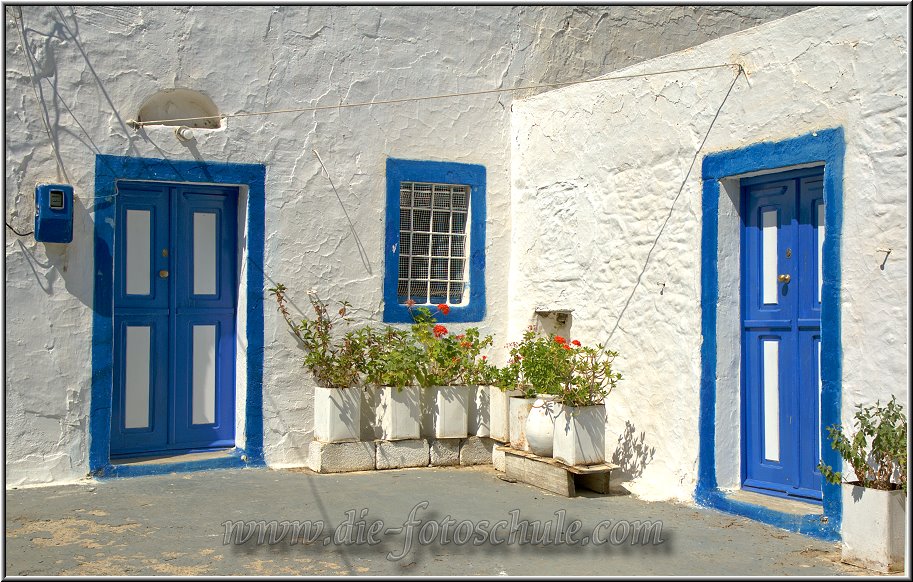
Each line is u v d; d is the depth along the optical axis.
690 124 7.34
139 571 5.30
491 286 9.51
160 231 8.34
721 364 7.09
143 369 8.27
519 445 8.15
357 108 8.88
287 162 8.57
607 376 7.66
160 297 8.34
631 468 7.81
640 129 7.87
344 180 8.81
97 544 5.87
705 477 7.07
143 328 8.27
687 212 7.33
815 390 6.55
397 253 9.05
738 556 5.70
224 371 8.61
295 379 8.55
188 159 8.16
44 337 7.61
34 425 7.57
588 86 8.52
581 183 8.60
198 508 6.83
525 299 9.38
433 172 9.23
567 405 7.51
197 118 8.16
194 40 8.22
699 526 6.43
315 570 5.36
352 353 8.52
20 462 7.52
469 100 9.41
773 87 6.60
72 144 7.72
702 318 7.14
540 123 9.21
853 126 5.99
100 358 7.80
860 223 5.92
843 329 6.01
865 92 5.91
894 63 5.74
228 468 8.26
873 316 5.82
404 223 9.24
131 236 8.23
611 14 10.29
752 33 6.78
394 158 9.05
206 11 8.27
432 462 8.58
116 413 8.14
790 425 6.76
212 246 8.57
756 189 7.06
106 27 7.87
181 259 8.44
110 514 6.64
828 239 6.11
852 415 5.94
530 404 8.10
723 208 7.10
